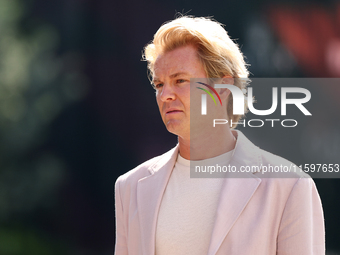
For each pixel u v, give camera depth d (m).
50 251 25.00
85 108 28.59
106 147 28.69
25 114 26.58
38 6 28.41
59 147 28.23
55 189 27.66
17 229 26.19
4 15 26.95
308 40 24.05
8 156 26.89
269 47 24.50
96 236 27.42
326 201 21.95
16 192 26.89
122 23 28.55
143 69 28.67
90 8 28.62
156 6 27.86
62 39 28.47
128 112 28.75
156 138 28.52
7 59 26.02
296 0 24.38
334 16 24.06
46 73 27.05
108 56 28.75
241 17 25.09
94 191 28.33
